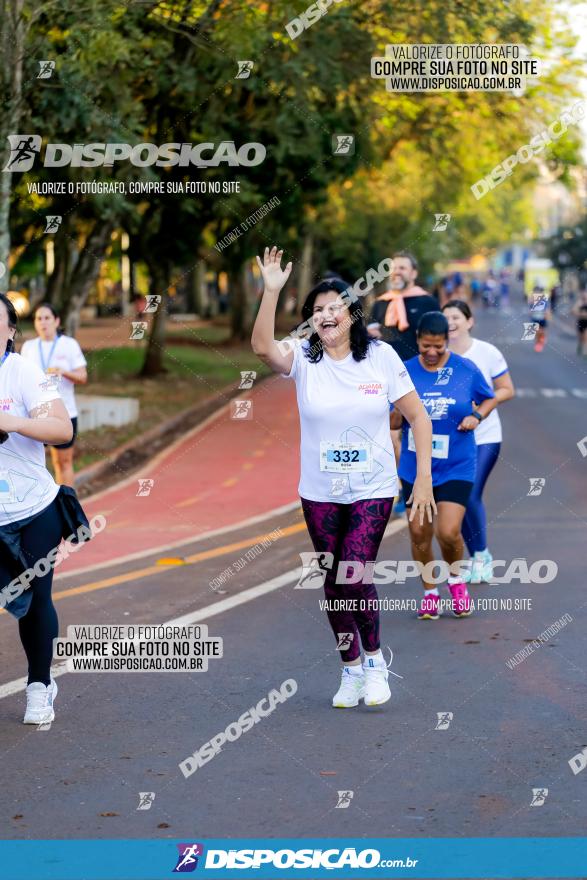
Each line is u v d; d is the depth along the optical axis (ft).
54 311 51.13
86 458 69.87
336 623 27.14
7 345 25.91
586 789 21.99
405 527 49.93
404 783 22.45
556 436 81.87
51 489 25.81
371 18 73.87
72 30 59.21
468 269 286.25
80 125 64.90
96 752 24.27
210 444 81.56
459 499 34.58
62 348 51.19
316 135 82.74
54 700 27.78
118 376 124.26
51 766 23.50
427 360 34.78
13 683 28.94
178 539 48.42
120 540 48.24
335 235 161.89
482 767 23.17
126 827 20.59
